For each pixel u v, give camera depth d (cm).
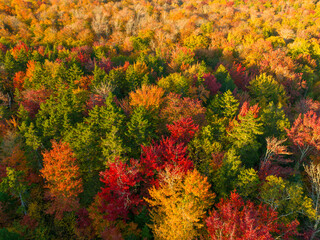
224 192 2683
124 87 5453
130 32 9681
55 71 4997
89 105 4112
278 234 2469
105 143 2866
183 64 6181
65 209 2675
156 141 3312
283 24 10631
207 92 4831
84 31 9081
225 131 3741
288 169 3281
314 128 3528
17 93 4784
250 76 7131
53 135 3497
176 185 2348
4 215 2717
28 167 3195
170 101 3834
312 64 8244
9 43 8431
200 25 10081
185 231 2030
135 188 2786
